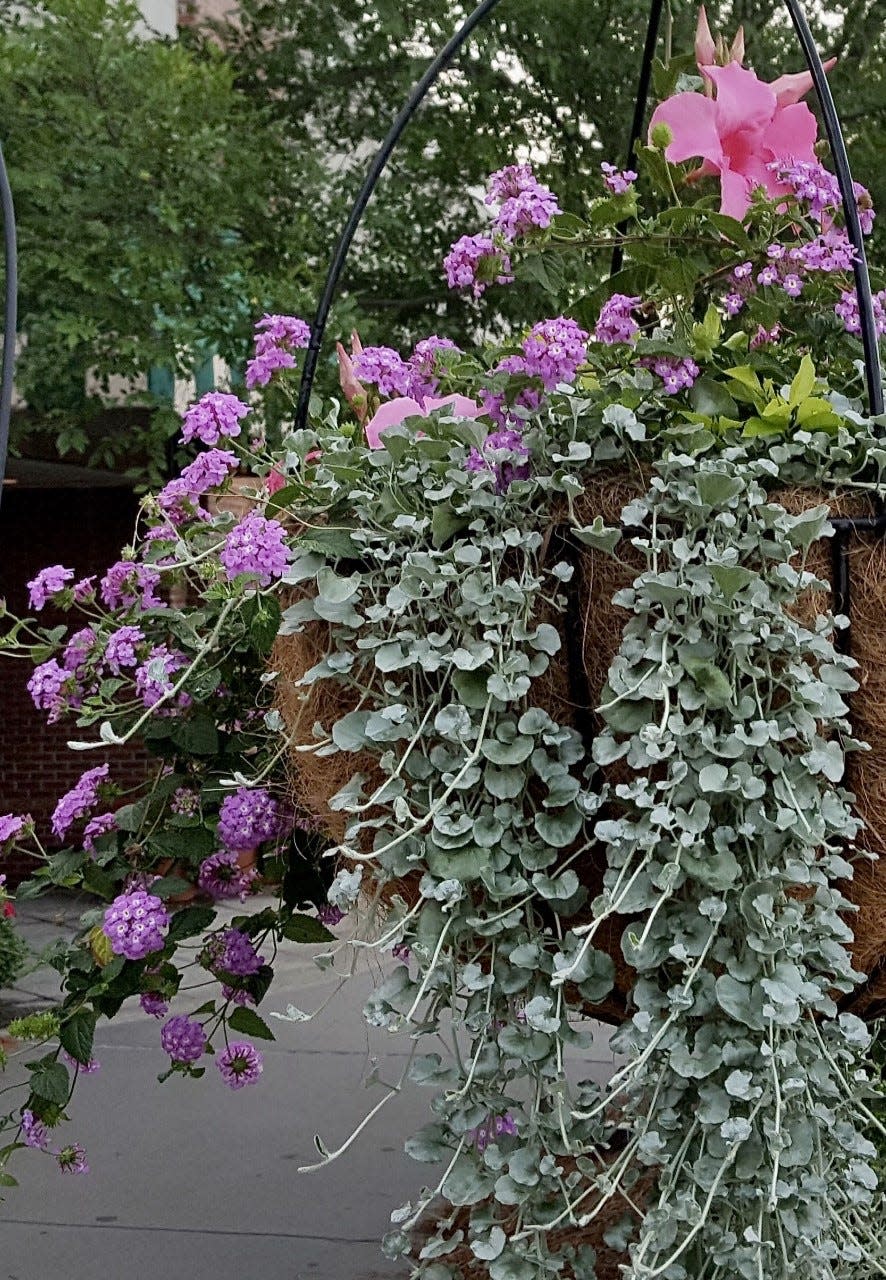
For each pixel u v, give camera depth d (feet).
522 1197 3.74
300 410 5.05
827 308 5.18
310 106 26.27
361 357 5.06
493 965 3.88
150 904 5.17
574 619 3.95
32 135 19.62
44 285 19.62
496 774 3.83
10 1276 9.20
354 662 4.09
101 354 19.83
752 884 3.62
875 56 21.57
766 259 4.80
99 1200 10.80
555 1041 3.78
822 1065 3.79
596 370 4.67
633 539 3.75
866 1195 3.79
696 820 3.61
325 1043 15.20
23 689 29.78
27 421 21.13
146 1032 16.15
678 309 4.79
